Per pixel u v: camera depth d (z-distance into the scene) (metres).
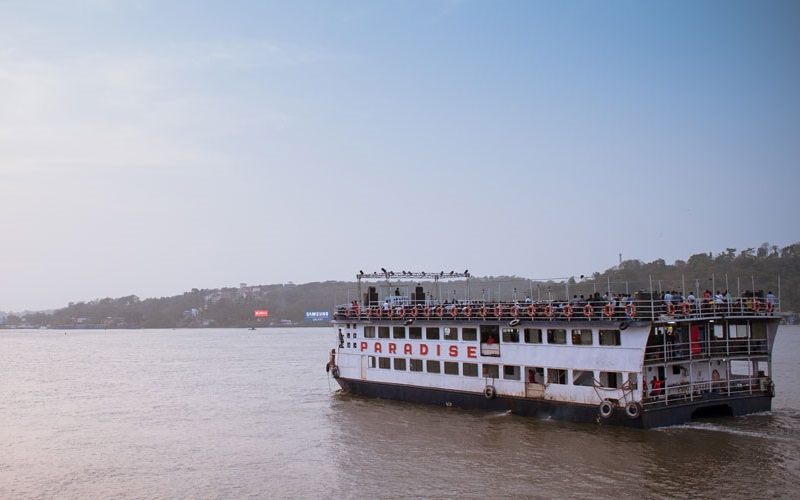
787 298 193.00
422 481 36.62
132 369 113.69
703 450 39.38
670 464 37.12
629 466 37.06
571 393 46.47
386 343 60.81
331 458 42.47
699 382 45.19
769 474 35.19
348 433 48.69
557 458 39.19
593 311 44.84
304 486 36.91
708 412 47.38
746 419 46.62
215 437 50.44
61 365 125.50
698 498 32.16
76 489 37.75
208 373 103.19
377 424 50.97
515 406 50.06
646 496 32.66
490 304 53.81
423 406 56.88
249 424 55.34
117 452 46.28
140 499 35.72
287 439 48.78
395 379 59.72
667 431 43.19
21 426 56.75
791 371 79.81
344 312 66.06
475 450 41.94
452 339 54.66
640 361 42.69
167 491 36.94
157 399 72.88
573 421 46.44
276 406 64.62
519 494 33.72
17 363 131.38
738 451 39.09
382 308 61.16
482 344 52.19
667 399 44.00
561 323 46.44
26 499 36.16
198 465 42.16
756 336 48.38
